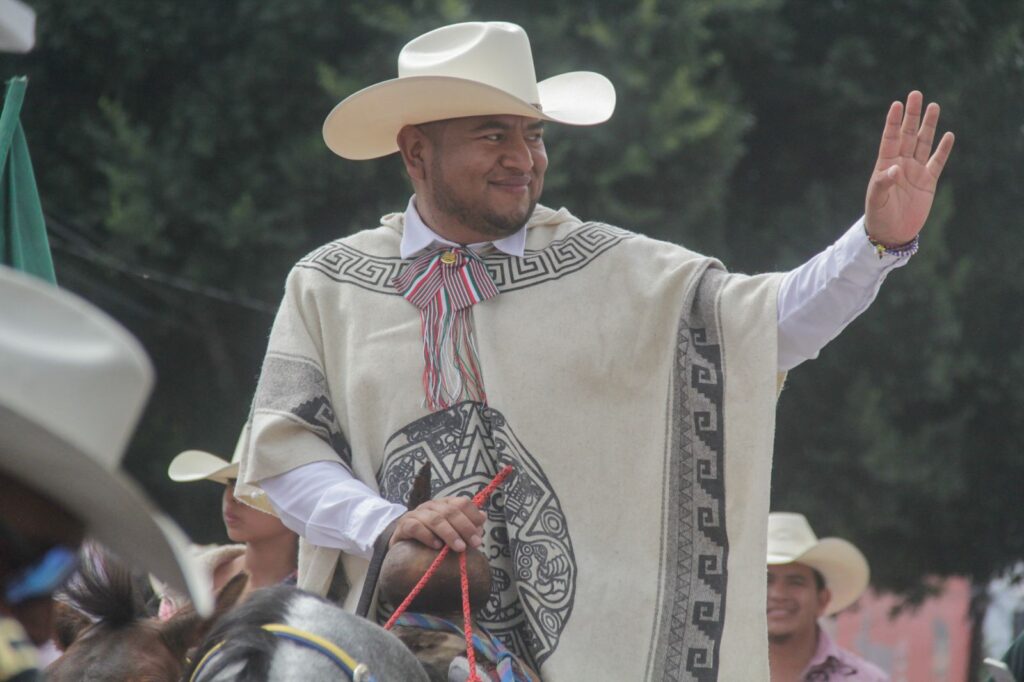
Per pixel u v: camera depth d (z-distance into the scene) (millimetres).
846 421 42000
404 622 12508
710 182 39844
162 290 31547
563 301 14539
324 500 13852
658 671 13562
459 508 12703
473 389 14359
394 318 14703
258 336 32812
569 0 39375
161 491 34531
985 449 46062
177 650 13117
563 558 13859
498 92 14305
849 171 45438
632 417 14266
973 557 46562
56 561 7008
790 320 14109
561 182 37844
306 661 10195
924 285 42469
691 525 13930
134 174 37125
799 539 25250
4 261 14367
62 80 39125
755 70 44188
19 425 6441
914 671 69625
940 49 44156
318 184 37844
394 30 37406
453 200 14742
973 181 46562
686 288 14320
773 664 24875
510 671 12258
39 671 6809
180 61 39406
